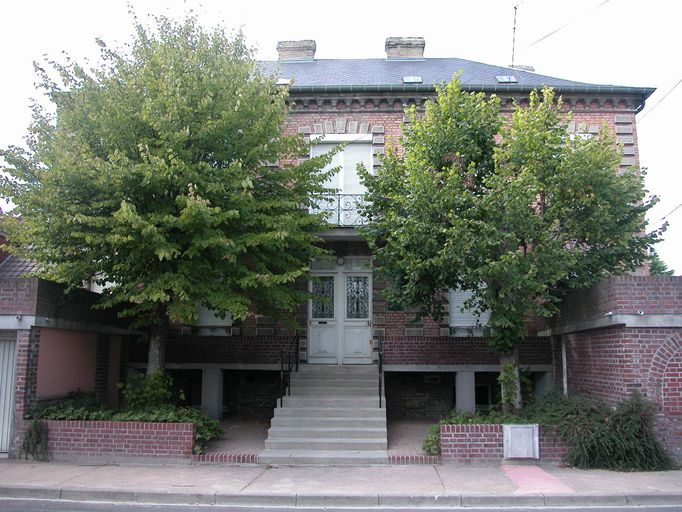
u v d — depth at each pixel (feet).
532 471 32.89
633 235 40.78
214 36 39.70
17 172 35.63
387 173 40.81
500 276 35.60
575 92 53.06
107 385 47.55
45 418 36.63
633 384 34.24
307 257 43.50
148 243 34.99
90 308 43.70
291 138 40.34
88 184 34.81
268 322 51.57
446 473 32.58
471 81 55.31
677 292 34.53
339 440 37.86
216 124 35.78
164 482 30.45
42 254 36.42
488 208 34.81
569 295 42.68
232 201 36.09
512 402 38.24
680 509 26.30
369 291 52.34
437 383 53.01
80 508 26.76
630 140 53.01
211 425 38.88
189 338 51.67
